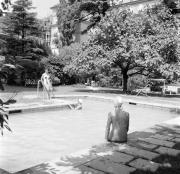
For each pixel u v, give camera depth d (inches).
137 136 371.2
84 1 1598.2
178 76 1008.2
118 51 982.4
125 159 266.2
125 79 1120.8
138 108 722.8
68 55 1446.9
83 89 1236.5
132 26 1036.5
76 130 421.1
